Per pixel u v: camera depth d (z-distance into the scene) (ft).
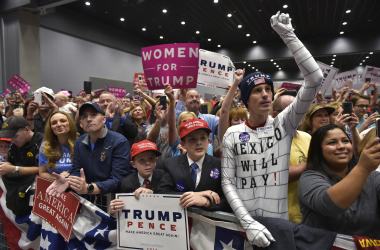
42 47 38.22
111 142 6.65
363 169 3.65
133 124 11.29
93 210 5.91
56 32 40.04
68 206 6.16
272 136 4.89
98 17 44.55
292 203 6.00
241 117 9.15
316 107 7.18
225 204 5.38
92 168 6.66
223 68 10.76
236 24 47.73
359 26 50.62
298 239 4.15
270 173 4.81
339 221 4.29
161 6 39.14
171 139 8.33
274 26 4.69
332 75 13.00
